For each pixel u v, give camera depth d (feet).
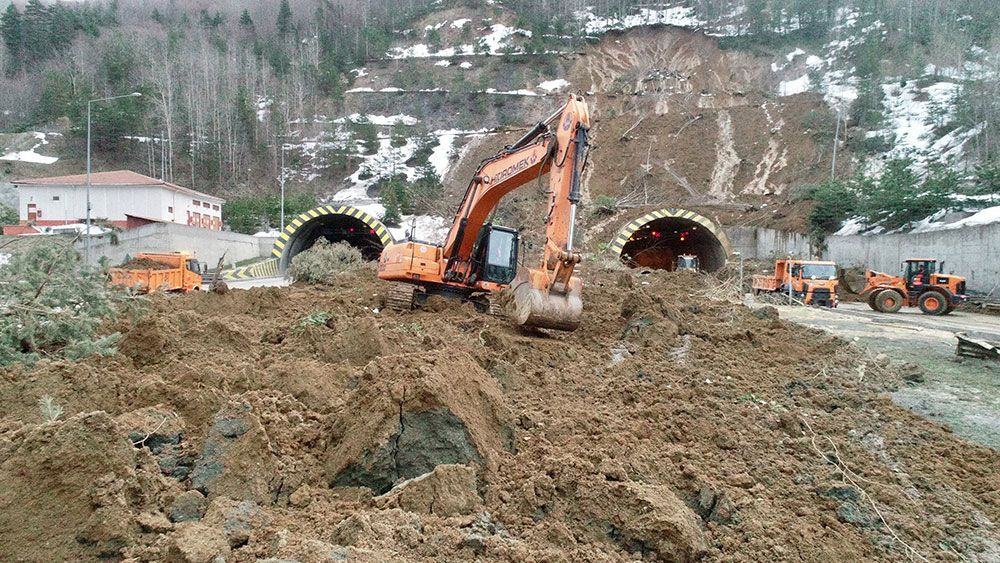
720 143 168.25
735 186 151.12
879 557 14.49
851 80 199.93
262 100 237.04
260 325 34.17
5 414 15.53
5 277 21.76
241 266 124.47
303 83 245.65
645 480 15.49
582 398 23.54
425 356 17.24
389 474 14.55
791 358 32.60
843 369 30.76
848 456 19.81
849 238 104.88
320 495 13.97
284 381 19.12
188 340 24.71
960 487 18.35
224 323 25.84
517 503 14.12
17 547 10.66
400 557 10.73
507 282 44.96
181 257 68.33
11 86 233.96
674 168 160.04
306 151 211.00
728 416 22.13
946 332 46.21
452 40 283.79
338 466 14.57
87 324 22.00
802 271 75.56
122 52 234.58
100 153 196.54
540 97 233.76
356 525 11.47
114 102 202.80
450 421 15.29
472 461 15.12
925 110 160.25
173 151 204.74
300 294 49.80
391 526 11.71
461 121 220.43
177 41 247.70
